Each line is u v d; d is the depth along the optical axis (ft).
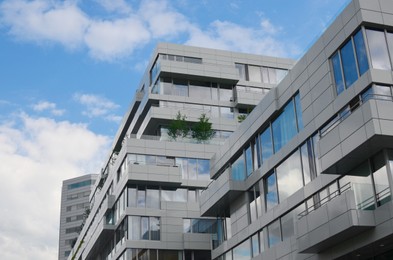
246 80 193.36
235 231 111.75
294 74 93.45
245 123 111.04
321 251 80.33
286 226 92.68
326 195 82.33
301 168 89.71
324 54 84.23
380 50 75.20
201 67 183.11
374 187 71.41
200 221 153.17
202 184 159.12
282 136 97.14
